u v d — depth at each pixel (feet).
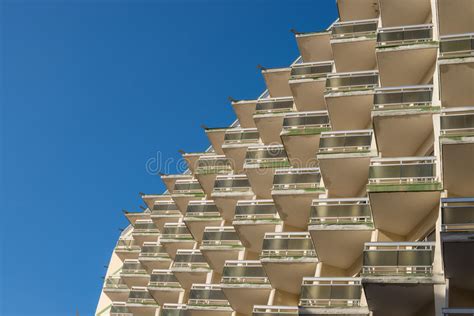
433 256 63.52
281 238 91.86
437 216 69.72
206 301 108.99
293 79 114.83
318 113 104.83
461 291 60.90
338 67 110.32
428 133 79.36
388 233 77.41
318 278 75.36
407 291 62.90
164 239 134.62
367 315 70.54
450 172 66.44
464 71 70.18
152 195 158.20
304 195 95.25
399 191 70.33
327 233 80.64
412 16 98.27
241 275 99.86
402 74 89.92
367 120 97.30
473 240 54.90
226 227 116.26
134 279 148.66
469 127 64.64
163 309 119.34
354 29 107.96
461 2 75.77
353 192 92.27
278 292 95.40
